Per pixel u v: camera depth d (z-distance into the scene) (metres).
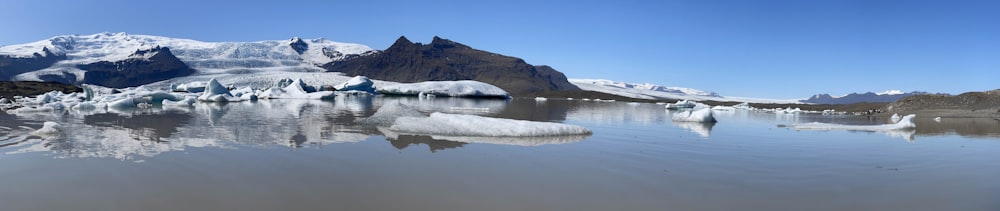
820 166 7.11
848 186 5.69
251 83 99.62
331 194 4.96
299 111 20.47
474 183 5.56
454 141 9.36
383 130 11.34
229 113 18.23
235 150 7.82
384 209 4.48
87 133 10.35
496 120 11.07
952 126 16.64
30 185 5.16
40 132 10.16
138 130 11.11
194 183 5.32
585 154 7.93
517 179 5.81
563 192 5.20
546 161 7.14
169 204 4.51
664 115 22.73
